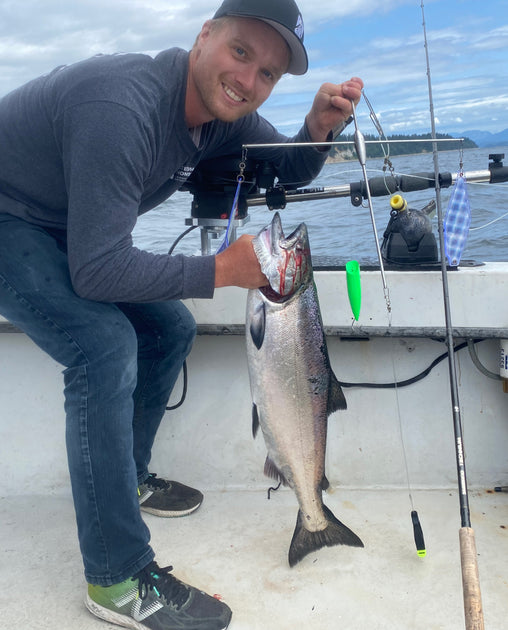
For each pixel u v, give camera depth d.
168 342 2.39
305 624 1.96
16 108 1.88
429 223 2.64
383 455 2.72
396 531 2.42
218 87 1.88
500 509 2.53
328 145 2.38
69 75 1.76
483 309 2.49
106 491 1.89
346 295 2.53
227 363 2.71
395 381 2.67
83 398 1.90
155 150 1.85
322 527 2.11
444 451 2.70
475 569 1.53
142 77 1.78
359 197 2.60
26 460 2.76
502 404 2.65
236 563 2.26
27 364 2.70
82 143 1.68
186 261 1.86
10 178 1.93
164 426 2.76
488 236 6.05
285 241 1.96
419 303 2.51
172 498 2.56
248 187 2.59
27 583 2.18
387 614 1.99
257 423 2.10
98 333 1.89
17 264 1.90
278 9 1.82
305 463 2.06
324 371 2.06
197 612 1.93
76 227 1.72
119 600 1.93
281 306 1.98
